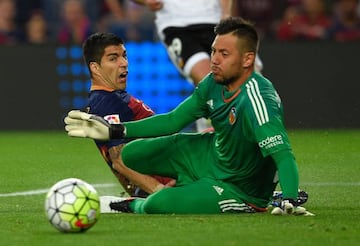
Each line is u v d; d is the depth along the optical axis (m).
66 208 20.44
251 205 24.08
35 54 54.28
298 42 53.72
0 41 58.91
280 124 23.02
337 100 53.97
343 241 19.69
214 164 24.39
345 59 53.88
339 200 27.25
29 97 54.31
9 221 23.00
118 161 25.55
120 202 24.41
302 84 53.78
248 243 19.44
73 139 48.81
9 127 54.38
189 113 24.64
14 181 32.53
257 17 61.09
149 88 53.78
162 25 38.19
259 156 23.73
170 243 19.45
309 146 42.53
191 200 23.83
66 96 54.41
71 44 54.31
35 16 59.38
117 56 26.28
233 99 23.58
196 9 37.59
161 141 24.83
